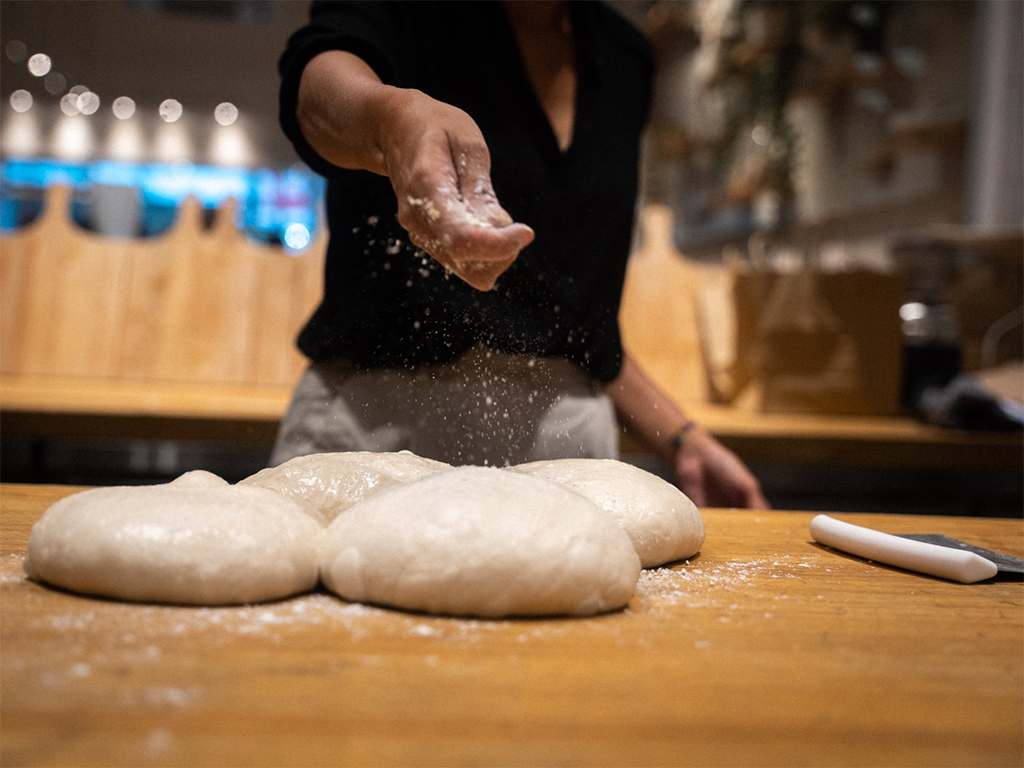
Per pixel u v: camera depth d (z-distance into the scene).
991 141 2.60
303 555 0.56
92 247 2.12
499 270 0.53
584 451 0.99
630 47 1.21
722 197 3.46
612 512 0.68
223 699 0.38
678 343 2.20
